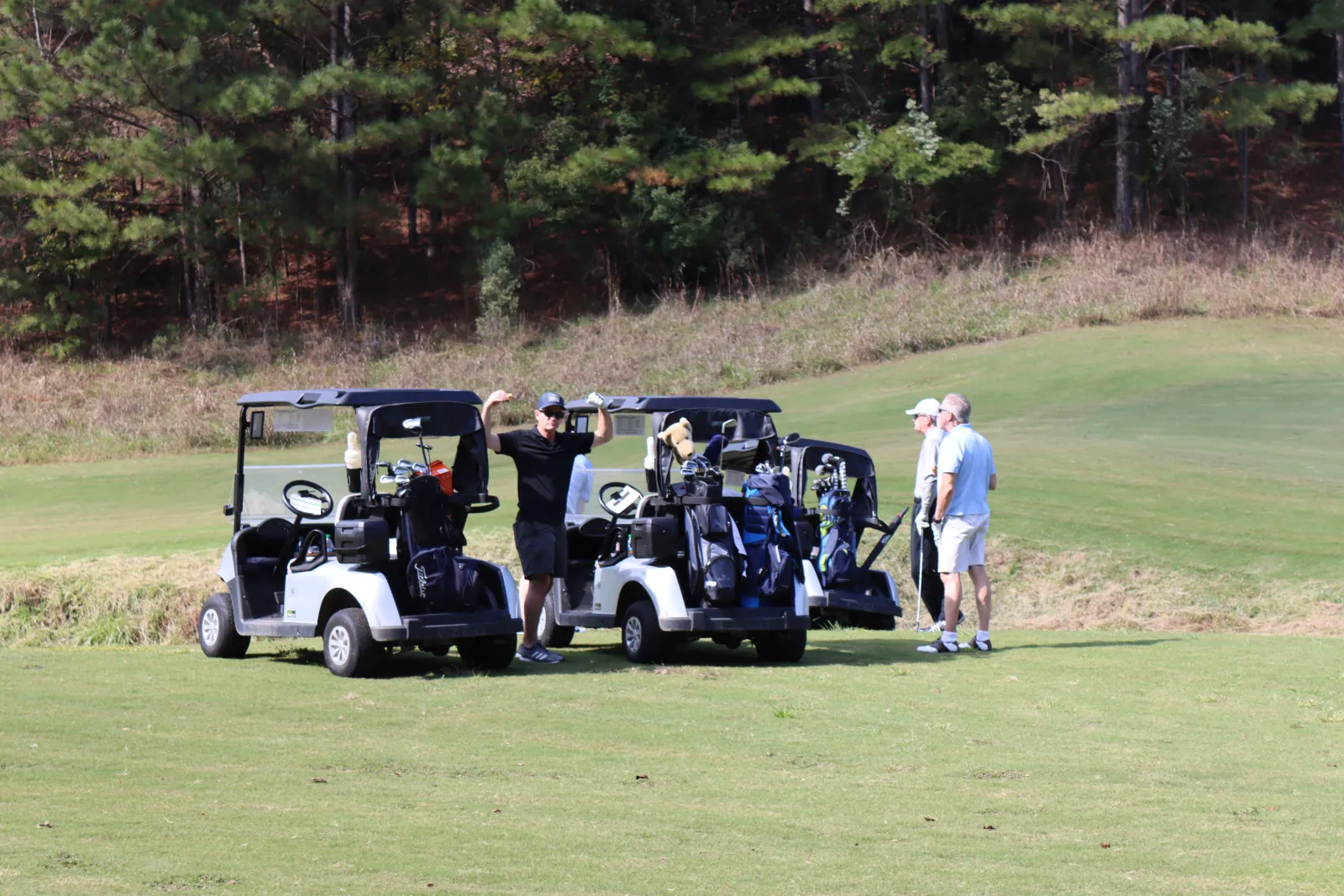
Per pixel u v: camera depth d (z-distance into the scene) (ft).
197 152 138.82
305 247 160.04
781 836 17.66
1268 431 83.20
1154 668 33.14
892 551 56.54
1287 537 56.08
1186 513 60.18
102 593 52.85
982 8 162.20
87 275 155.84
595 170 156.66
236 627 36.27
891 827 18.20
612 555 38.27
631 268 169.58
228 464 106.83
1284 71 197.26
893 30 169.17
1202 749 23.45
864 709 27.30
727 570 34.37
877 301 150.71
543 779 20.95
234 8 150.30
